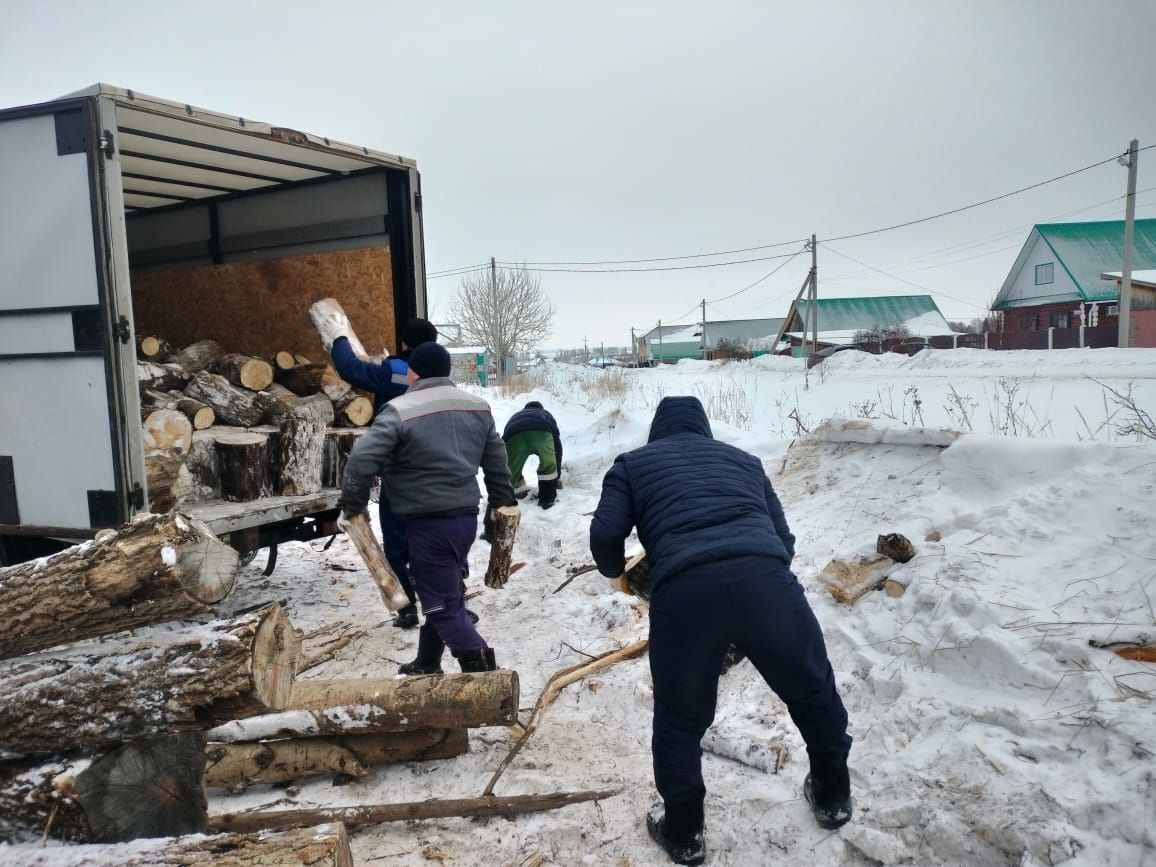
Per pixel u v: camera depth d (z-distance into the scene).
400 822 2.93
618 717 3.58
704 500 2.65
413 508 3.64
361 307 6.41
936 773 2.66
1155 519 3.36
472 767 3.25
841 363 27.98
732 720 3.29
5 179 4.23
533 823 2.86
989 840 2.36
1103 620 2.98
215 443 5.18
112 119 4.05
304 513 5.16
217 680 2.27
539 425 7.46
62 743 2.34
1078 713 2.65
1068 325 39.69
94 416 4.13
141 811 2.42
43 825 2.33
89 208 4.02
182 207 7.39
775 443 6.66
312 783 3.21
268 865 2.05
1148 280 32.38
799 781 2.90
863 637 3.62
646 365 62.44
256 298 7.00
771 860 2.60
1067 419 9.30
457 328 49.09
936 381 18.16
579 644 4.40
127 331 4.09
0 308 4.32
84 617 2.36
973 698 2.96
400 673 4.05
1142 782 2.32
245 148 5.62
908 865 2.43
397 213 6.14
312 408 6.07
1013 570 3.47
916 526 4.15
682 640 2.48
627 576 3.07
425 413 3.71
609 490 2.85
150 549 2.31
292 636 2.57
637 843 2.73
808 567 4.41
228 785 3.12
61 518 4.27
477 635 3.66
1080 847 2.23
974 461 4.46
